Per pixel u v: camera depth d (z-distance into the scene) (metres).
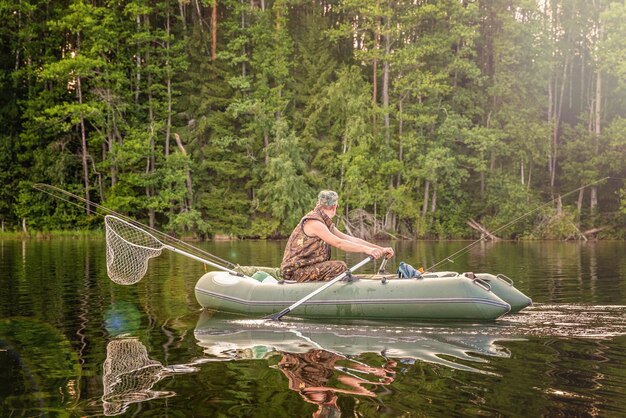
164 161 29.28
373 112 30.25
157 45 31.91
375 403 3.31
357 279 6.17
